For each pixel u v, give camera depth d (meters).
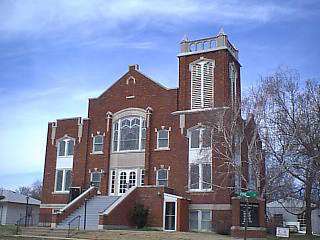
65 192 44.97
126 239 27.94
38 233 32.03
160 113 42.22
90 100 46.09
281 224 54.50
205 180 38.53
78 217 35.50
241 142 38.31
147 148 41.75
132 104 43.81
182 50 42.84
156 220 37.09
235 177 37.78
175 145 40.69
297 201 56.47
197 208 38.25
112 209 35.25
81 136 45.47
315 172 40.03
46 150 47.22
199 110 40.12
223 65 40.62
